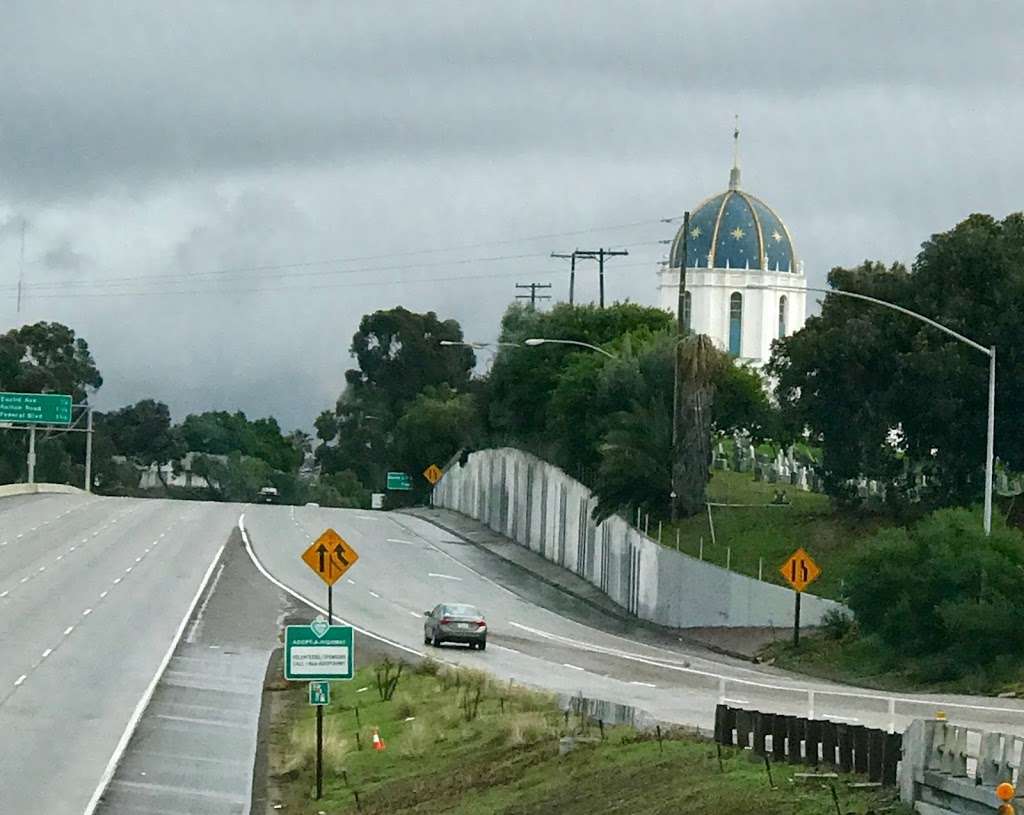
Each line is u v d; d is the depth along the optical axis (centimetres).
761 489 13488
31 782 5762
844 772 4209
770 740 4666
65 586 11894
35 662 8600
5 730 6738
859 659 9056
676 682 8062
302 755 6181
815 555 11231
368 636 10025
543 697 6719
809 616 10556
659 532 12169
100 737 6675
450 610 9612
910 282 11344
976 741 4669
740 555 11406
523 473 16638
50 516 17525
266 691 7981
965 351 10944
